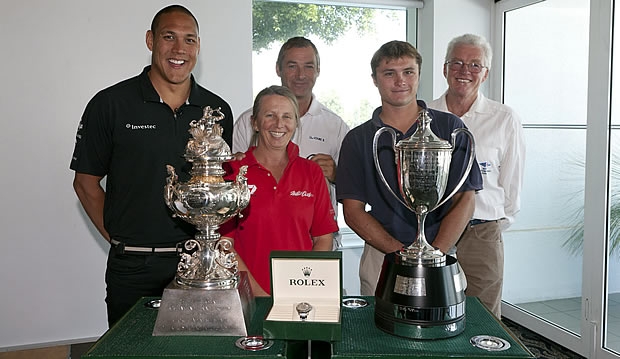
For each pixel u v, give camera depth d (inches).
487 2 131.0
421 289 40.4
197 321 41.3
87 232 110.8
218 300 41.5
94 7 105.8
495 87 133.0
